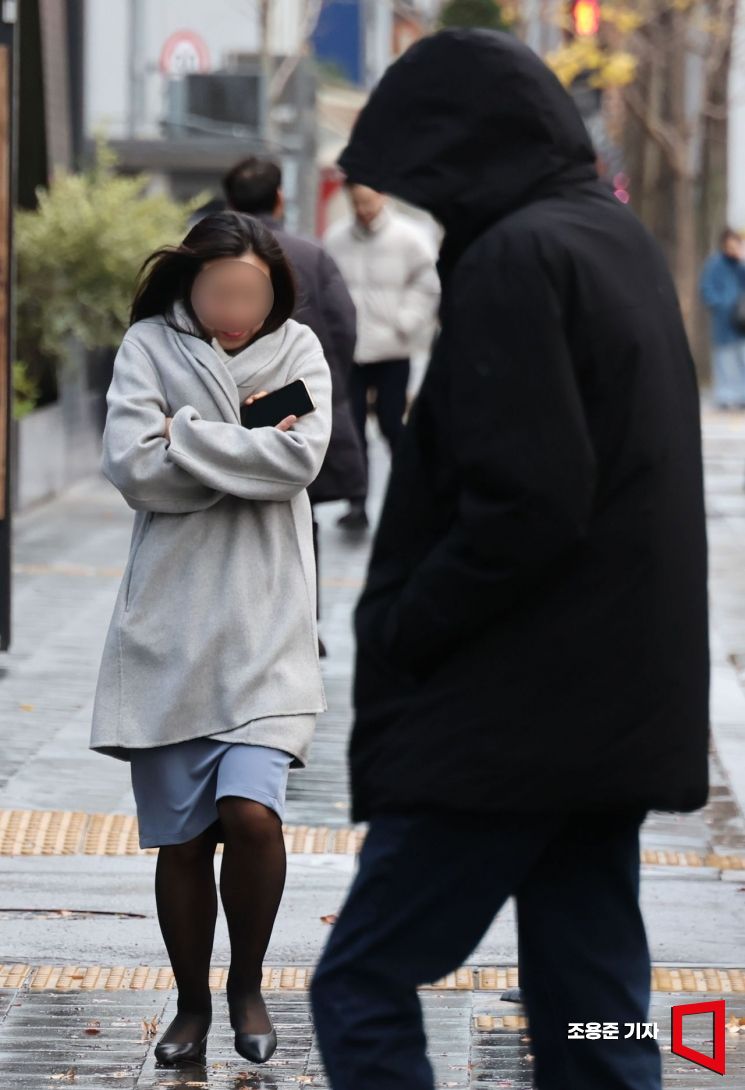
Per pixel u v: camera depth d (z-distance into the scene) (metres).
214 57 97.75
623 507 9.48
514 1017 13.86
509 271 9.33
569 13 70.12
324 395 13.25
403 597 9.56
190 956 13.02
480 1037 13.46
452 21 90.88
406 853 9.75
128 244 41.09
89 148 51.84
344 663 25.94
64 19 46.44
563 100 9.86
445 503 9.71
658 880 17.23
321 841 18.22
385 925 9.81
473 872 9.74
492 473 9.16
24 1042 13.30
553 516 9.12
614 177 84.50
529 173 9.73
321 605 30.00
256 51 87.88
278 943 15.44
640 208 84.69
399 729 9.70
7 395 24.73
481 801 9.49
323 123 97.94
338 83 115.56
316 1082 12.68
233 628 12.76
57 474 43.50
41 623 28.59
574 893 10.20
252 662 12.74
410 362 36.94
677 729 9.64
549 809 9.53
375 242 36.50
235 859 12.65
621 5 80.31
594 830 10.13
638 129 84.56
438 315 9.85
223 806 12.59
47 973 14.67
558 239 9.44
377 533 9.98
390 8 123.38
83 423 46.50
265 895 12.75
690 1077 12.75
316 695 13.02
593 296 9.42
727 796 20.02
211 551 12.84
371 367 36.91
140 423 12.76
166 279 13.21
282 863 12.78
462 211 9.78
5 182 24.36
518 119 9.72
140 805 12.97
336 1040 9.81
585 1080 10.27
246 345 13.23
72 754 21.23
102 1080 12.65
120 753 13.01
